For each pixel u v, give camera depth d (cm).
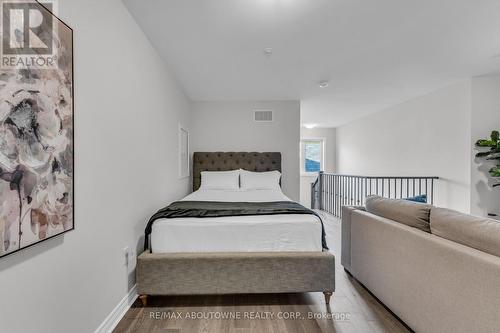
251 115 454
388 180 452
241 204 258
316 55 271
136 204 210
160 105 272
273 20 207
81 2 139
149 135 239
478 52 264
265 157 443
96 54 153
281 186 453
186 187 416
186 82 355
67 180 123
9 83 94
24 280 103
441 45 249
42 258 111
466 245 129
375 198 224
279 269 192
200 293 190
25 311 103
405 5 188
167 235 199
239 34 229
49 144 112
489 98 333
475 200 336
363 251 219
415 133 430
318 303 200
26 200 100
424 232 157
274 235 201
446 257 131
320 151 738
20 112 98
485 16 201
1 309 93
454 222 137
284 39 238
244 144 455
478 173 336
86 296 142
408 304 160
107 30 166
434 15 200
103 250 160
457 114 354
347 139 671
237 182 405
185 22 210
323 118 612
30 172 102
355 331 166
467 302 120
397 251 171
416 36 232
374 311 188
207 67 303
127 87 193
